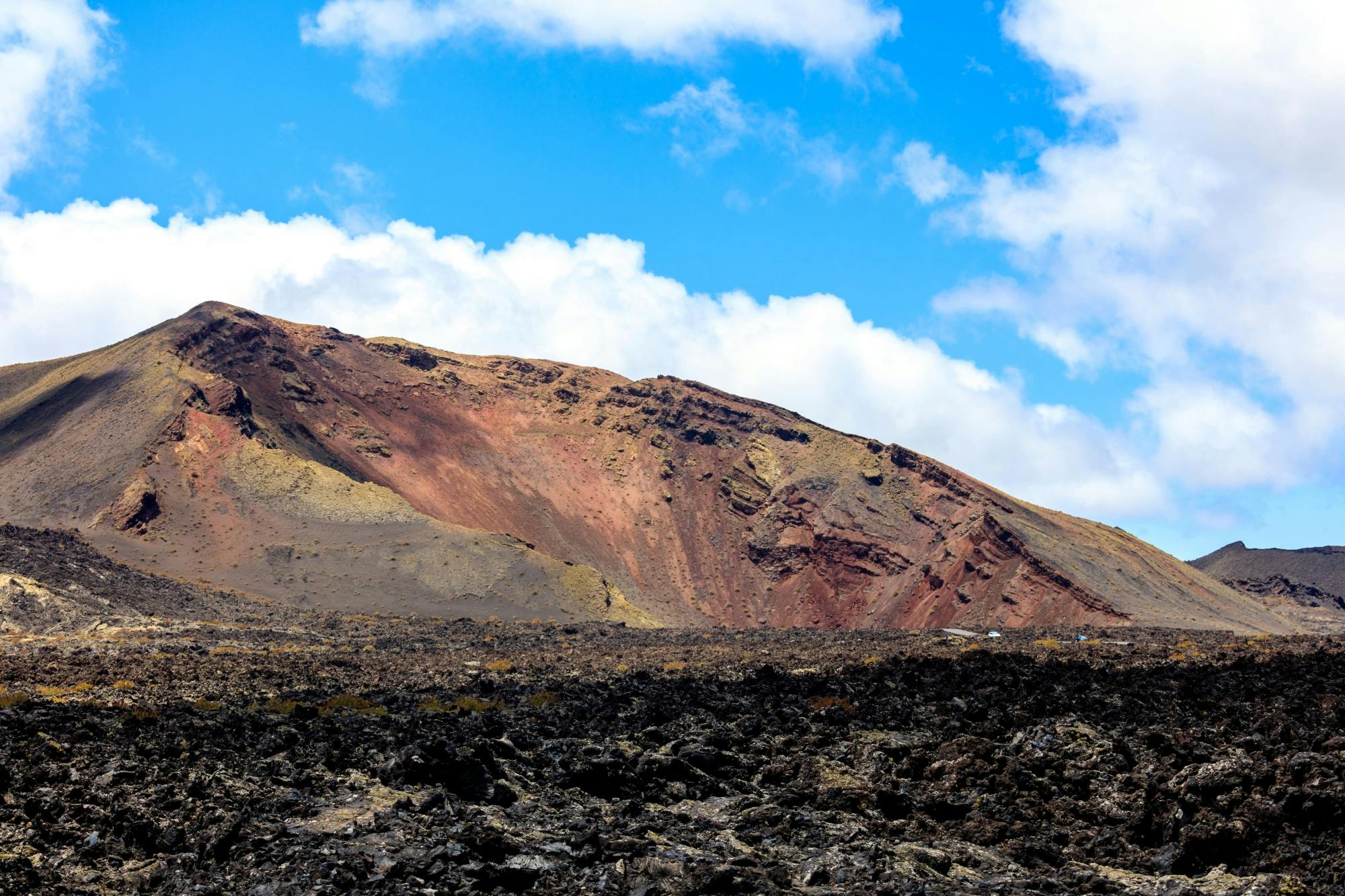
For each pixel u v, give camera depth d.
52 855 21.34
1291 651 61.59
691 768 31.45
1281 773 27.00
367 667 66.12
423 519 164.00
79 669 54.59
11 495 156.75
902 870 23.25
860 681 47.81
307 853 21.27
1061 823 27.88
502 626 119.31
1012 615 185.38
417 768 27.80
